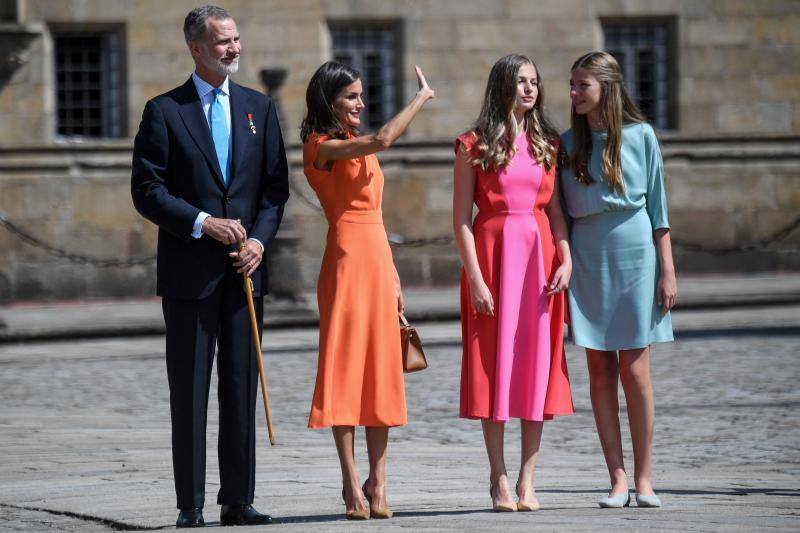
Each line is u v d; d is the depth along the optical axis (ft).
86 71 306.55
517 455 121.49
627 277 85.46
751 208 317.01
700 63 318.04
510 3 313.94
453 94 313.12
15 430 139.03
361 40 314.96
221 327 82.58
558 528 72.43
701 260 316.40
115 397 168.14
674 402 153.07
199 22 81.76
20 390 176.24
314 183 84.64
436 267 311.47
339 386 82.94
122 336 251.60
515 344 85.10
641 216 85.76
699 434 131.64
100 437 133.28
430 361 198.29
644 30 320.09
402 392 84.33
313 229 305.32
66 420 147.54
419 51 312.71
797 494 93.56
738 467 112.68
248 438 82.43
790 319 244.42
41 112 301.84
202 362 81.97
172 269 81.82
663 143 315.99
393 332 84.48
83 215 302.04
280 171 84.38
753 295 273.33
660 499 90.17
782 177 317.63
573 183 86.17
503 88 85.35
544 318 85.46
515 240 85.20
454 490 98.27
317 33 309.83
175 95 82.69
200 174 81.87
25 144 300.20
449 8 312.91
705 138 316.40
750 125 318.45
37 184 300.20
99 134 307.78
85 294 301.22
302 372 188.96
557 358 86.02
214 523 84.28
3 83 300.61
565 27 315.17
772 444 125.39
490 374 85.56
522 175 85.25
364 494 85.10
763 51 318.45
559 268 85.46
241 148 82.69
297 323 256.73
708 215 316.60
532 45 314.96
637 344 85.20
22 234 267.59
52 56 304.71
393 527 75.36
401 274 310.45
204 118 82.38
